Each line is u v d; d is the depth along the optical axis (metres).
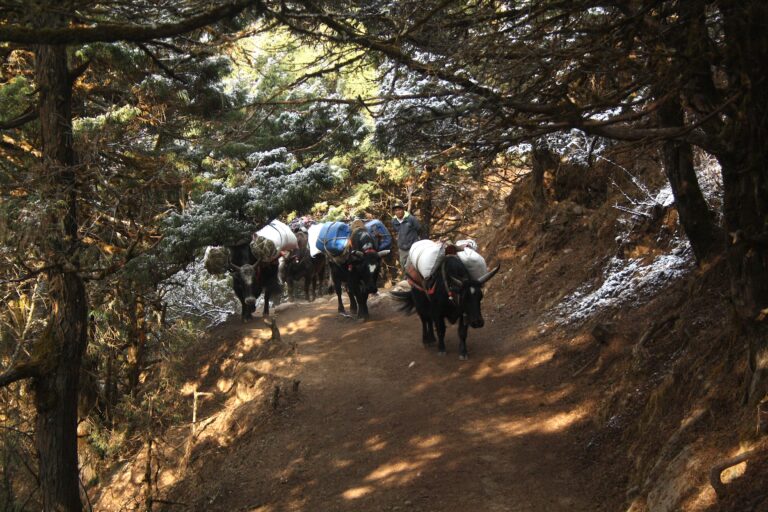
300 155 12.84
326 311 17.06
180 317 16.09
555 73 5.99
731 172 6.03
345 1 6.26
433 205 27.59
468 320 11.44
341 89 7.88
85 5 5.39
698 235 9.55
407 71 6.31
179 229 11.41
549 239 14.99
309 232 19.59
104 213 10.55
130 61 12.16
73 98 13.23
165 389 12.55
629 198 12.91
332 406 11.12
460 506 7.81
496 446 9.06
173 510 10.42
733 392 6.61
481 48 5.75
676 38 5.67
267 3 5.64
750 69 5.48
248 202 11.87
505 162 13.73
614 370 9.78
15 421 11.39
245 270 14.85
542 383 10.67
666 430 7.42
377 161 18.17
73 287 9.33
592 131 5.48
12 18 6.32
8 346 12.16
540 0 5.95
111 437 12.41
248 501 9.08
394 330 14.58
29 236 8.61
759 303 6.15
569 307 12.62
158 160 11.91
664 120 8.09
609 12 7.29
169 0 5.73
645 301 10.87
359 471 9.07
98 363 13.95
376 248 15.34
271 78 8.20
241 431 11.36
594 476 7.93
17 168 10.60
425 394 10.97
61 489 9.12
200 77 12.62
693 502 5.61
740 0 5.45
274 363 13.22
